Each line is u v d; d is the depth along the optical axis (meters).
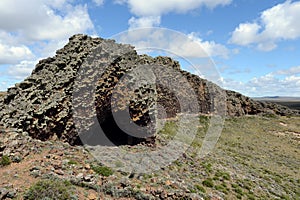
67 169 14.87
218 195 17.41
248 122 72.69
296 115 92.19
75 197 11.91
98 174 15.19
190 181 18.61
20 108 18.50
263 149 46.69
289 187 26.06
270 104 97.06
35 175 13.40
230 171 24.97
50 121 19.39
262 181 25.02
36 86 20.03
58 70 21.59
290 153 47.44
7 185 12.03
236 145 45.72
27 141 17.05
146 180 16.27
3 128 17.00
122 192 13.68
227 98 80.81
